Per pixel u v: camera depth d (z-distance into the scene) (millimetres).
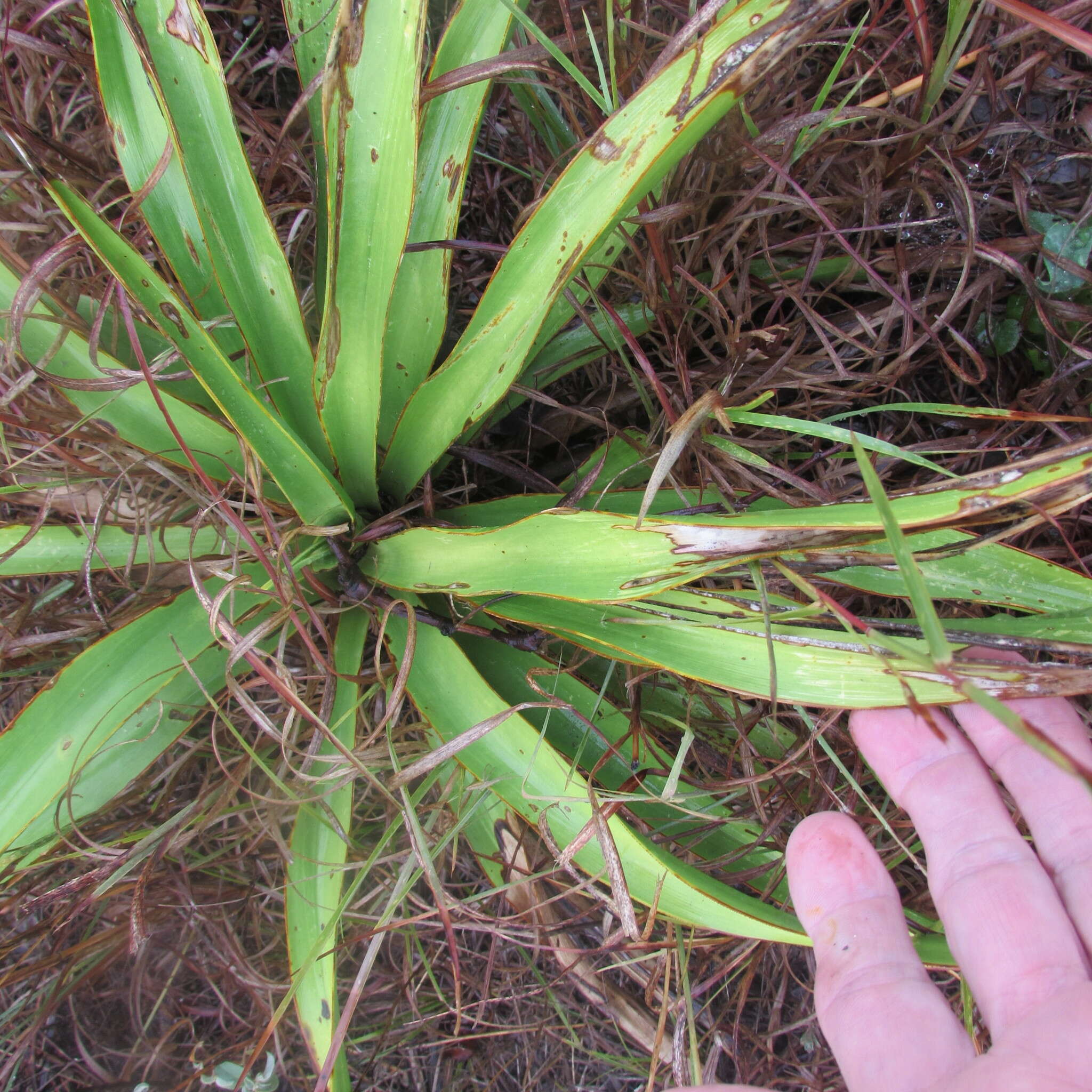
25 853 266
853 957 245
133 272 220
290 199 321
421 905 330
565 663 311
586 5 314
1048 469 207
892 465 316
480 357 254
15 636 302
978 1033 320
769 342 303
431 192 260
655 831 284
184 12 222
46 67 320
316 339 308
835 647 249
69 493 294
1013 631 252
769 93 306
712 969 344
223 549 290
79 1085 352
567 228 227
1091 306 319
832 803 310
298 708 254
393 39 213
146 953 346
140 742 277
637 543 233
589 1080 363
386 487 297
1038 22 192
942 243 321
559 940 331
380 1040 339
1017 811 310
